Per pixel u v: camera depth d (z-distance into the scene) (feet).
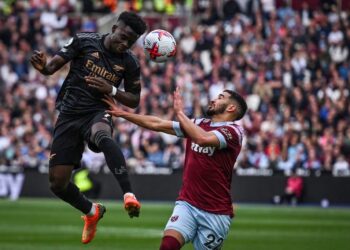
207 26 130.52
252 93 114.62
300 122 107.65
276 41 123.44
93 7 139.85
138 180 104.83
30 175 108.58
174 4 139.64
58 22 135.23
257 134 107.45
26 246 58.08
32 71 127.65
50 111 116.37
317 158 103.14
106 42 39.34
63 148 39.37
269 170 101.96
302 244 61.41
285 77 116.88
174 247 35.94
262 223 77.05
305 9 129.80
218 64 120.16
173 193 103.50
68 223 74.90
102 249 57.26
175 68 121.29
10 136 113.39
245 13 133.18
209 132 36.32
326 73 118.32
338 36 123.44
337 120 109.70
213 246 36.99
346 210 93.20
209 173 36.68
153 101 113.39
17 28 132.36
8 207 92.43
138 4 139.13
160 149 107.34
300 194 100.78
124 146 107.86
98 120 38.60
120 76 39.63
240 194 102.78
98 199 105.19
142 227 72.74
